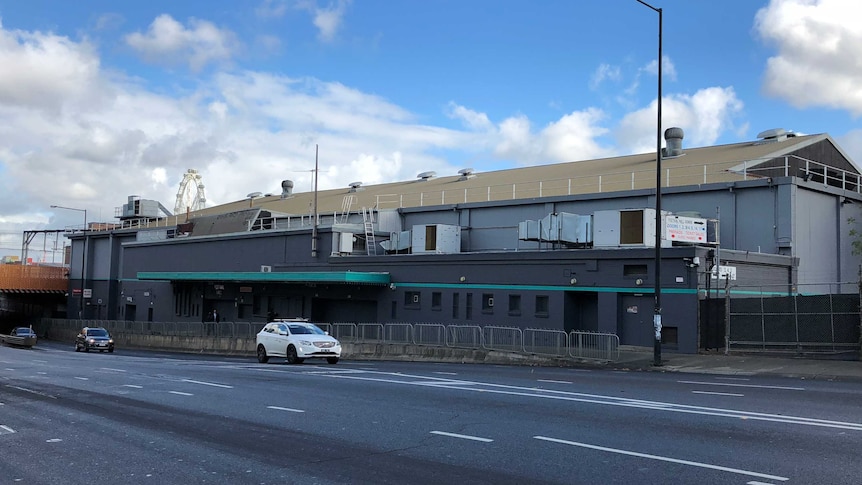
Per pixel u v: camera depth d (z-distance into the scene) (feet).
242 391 56.54
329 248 152.15
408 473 28.09
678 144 154.81
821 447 31.96
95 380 68.33
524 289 113.91
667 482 26.05
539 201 136.46
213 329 160.97
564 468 28.45
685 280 94.84
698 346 92.79
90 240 257.96
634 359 87.20
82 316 238.27
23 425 41.06
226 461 30.78
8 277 255.50
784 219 109.50
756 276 104.68
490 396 51.70
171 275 182.50
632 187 132.87
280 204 222.28
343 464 29.81
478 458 30.55
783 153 128.26
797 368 73.46
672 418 40.40
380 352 116.47
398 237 144.36
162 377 70.95
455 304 124.47
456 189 170.09
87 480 27.86
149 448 33.88
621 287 101.55
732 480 26.23
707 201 118.52
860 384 60.85
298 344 93.35
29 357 120.57
